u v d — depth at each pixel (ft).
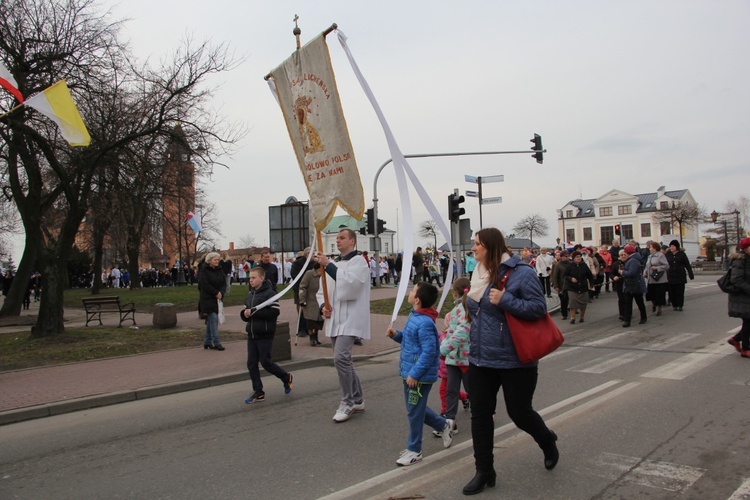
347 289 18.93
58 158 48.06
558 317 48.78
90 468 15.42
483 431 12.51
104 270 164.76
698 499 11.76
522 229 270.46
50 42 40.86
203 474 14.52
